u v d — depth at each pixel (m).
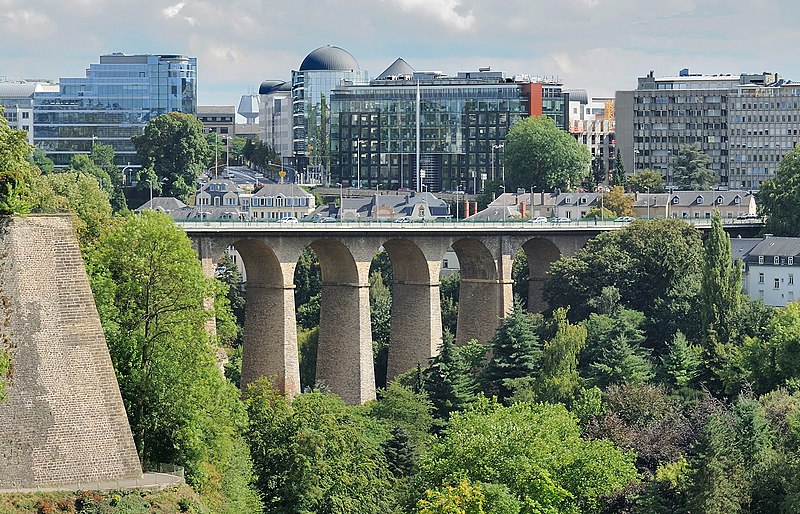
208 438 159.50
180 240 160.50
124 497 131.25
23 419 132.00
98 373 134.62
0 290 132.25
